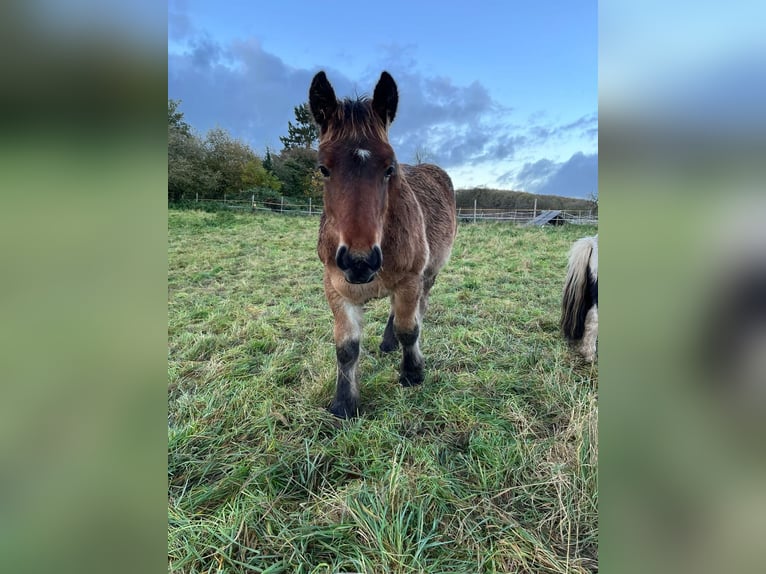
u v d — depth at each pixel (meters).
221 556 1.42
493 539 1.50
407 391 2.59
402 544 1.44
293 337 3.55
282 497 1.72
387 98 2.16
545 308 4.30
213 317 3.97
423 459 1.86
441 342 3.34
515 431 2.14
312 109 2.13
